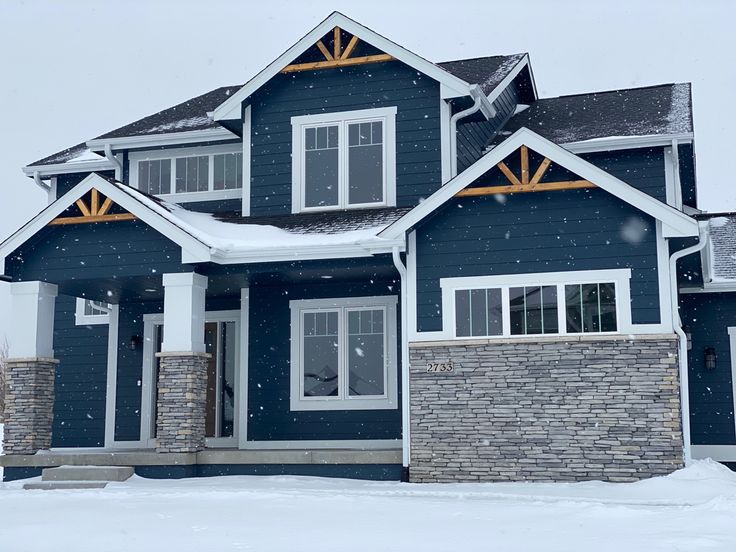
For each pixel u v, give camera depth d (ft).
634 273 45.01
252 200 57.62
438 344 47.06
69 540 27.17
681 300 57.41
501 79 61.67
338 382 54.34
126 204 50.57
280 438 54.65
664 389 43.75
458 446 46.19
